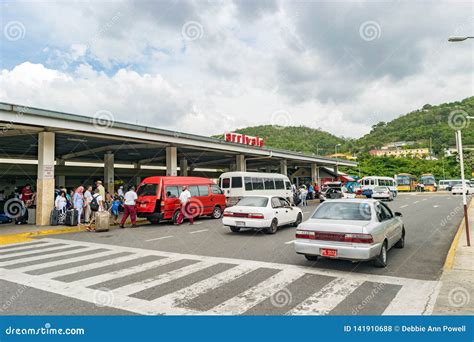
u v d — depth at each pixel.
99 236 12.36
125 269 7.24
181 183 15.99
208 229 13.45
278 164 40.53
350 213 7.50
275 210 12.13
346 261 7.75
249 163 38.09
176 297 5.43
